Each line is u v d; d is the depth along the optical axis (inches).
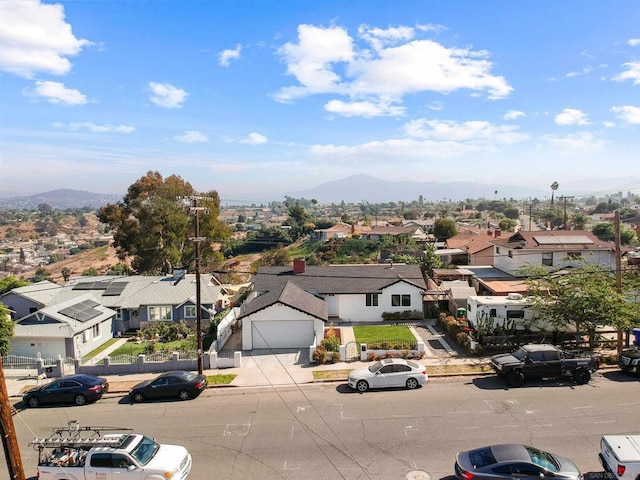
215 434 797.2
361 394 964.6
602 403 869.2
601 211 7185.0
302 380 1063.6
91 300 1644.9
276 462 691.4
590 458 668.1
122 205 2726.4
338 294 1585.9
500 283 1630.2
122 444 641.0
